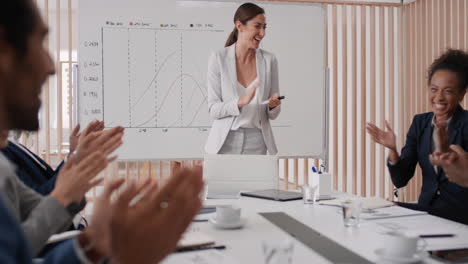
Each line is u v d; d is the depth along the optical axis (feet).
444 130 6.73
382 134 8.28
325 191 7.78
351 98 15.99
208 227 5.43
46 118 14.21
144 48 13.01
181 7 13.10
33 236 3.93
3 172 2.55
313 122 13.93
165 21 13.07
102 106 12.91
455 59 8.19
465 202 7.84
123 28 12.91
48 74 1.92
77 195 4.29
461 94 8.16
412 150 8.80
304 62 13.79
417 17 14.70
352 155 15.03
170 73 13.14
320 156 13.99
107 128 12.93
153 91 13.10
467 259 3.90
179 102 13.20
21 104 1.82
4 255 1.34
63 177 4.31
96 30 12.81
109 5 12.83
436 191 8.13
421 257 3.85
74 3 23.38
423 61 14.48
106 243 2.06
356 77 14.85
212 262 3.82
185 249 4.24
